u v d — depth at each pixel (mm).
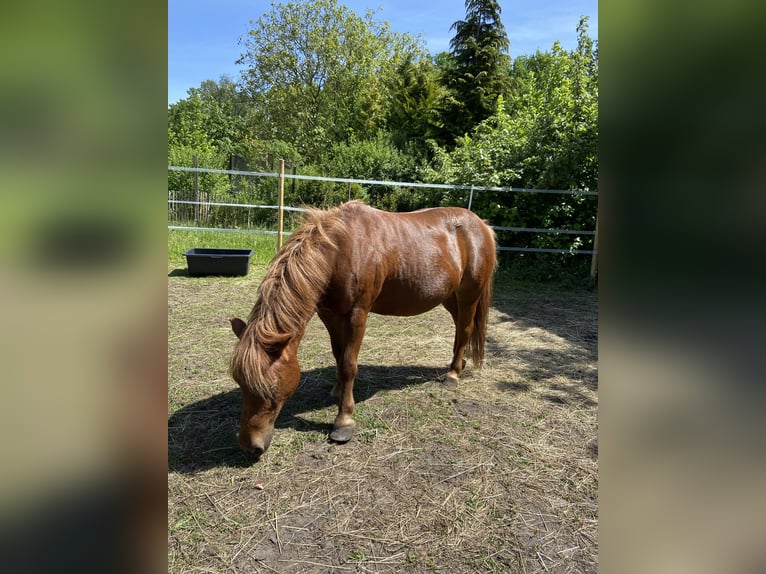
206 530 1948
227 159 13617
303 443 2602
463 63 17703
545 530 2014
